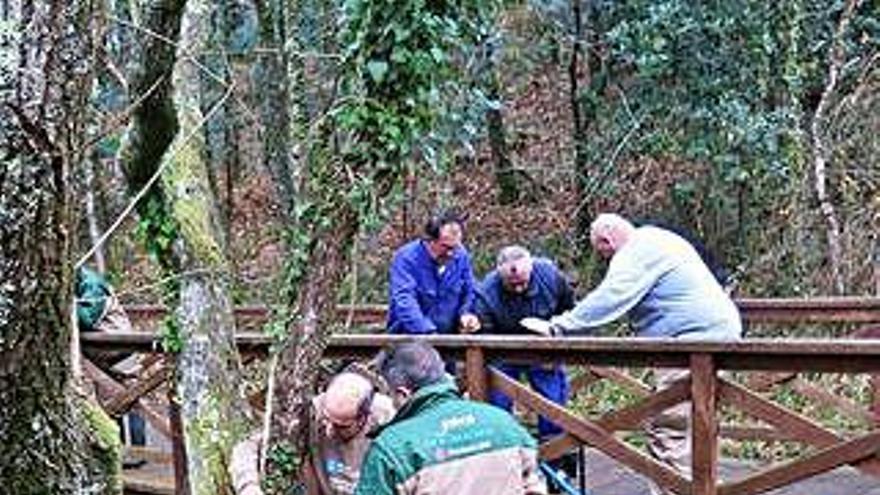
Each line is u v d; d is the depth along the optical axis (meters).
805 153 8.84
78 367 1.76
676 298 4.19
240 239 11.27
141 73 3.50
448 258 5.07
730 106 8.96
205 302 3.66
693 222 9.57
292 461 3.65
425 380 2.83
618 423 3.91
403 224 9.80
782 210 8.96
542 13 10.50
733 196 9.30
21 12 1.51
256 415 4.01
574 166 10.66
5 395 1.61
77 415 1.73
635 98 9.71
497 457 2.77
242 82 9.67
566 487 4.16
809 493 4.74
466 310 5.07
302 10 5.25
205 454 3.55
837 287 8.51
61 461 1.70
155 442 6.30
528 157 11.66
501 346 4.03
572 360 3.92
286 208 7.45
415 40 3.65
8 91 1.50
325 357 4.33
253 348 4.28
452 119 4.48
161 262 3.73
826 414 6.13
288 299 3.80
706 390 3.65
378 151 3.71
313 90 4.68
